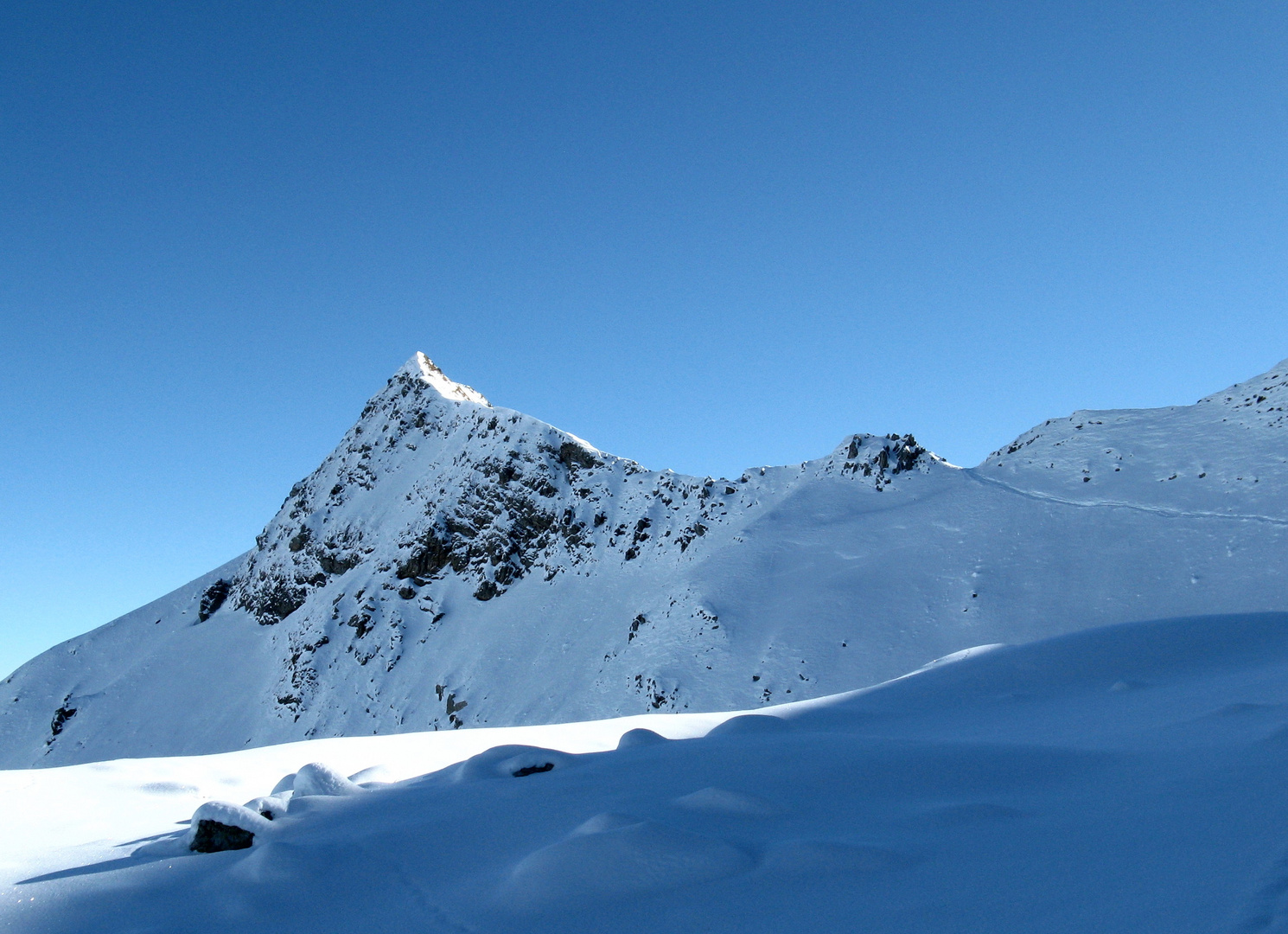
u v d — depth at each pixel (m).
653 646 67.00
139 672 114.38
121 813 12.52
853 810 8.55
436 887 7.02
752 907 5.75
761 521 82.31
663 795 9.41
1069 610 53.66
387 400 148.62
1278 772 8.01
